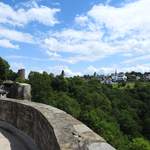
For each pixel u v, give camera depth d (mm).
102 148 3734
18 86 9906
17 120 7957
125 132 63594
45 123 5469
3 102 9094
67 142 4000
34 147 6367
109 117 54938
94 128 43500
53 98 56781
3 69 57188
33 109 6730
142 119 74375
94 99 65312
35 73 61781
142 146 51781
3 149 6266
